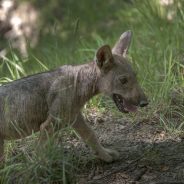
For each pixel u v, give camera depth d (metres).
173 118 11.85
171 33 14.95
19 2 23.27
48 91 10.27
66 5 23.19
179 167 10.16
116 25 19.81
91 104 12.52
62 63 14.22
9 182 9.88
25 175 9.66
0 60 16.31
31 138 11.34
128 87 10.34
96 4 22.61
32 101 10.27
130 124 11.81
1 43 22.06
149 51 14.27
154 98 12.24
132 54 13.68
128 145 11.09
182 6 16.02
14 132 10.38
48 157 9.73
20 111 10.28
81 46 15.81
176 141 11.06
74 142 11.28
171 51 13.16
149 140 11.19
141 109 12.11
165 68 12.79
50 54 15.69
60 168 9.86
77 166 10.34
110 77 10.35
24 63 14.54
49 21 22.81
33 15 23.12
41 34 21.53
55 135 10.15
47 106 10.34
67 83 10.29
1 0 23.16
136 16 18.19
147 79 12.80
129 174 10.13
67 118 10.30
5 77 13.41
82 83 10.38
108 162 10.56
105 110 12.38
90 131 10.50
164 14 16.66
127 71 10.36
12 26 22.70
